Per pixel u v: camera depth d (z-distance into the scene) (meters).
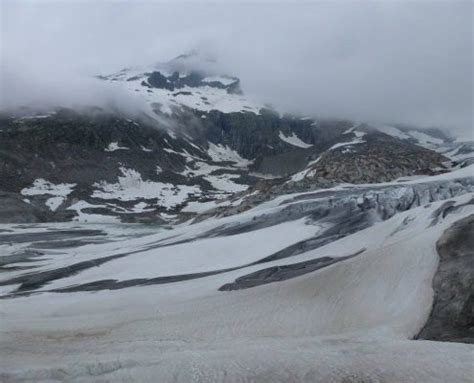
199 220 119.88
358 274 39.59
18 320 38.34
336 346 27.62
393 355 25.09
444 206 58.31
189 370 23.83
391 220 59.22
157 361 25.08
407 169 133.12
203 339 31.95
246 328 34.09
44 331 34.41
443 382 21.73
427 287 35.31
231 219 83.56
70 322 37.38
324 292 38.47
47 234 113.75
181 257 63.41
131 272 58.94
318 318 35.06
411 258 39.41
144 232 119.25
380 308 35.00
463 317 31.16
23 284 58.12
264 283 44.72
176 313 38.50
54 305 43.75
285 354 25.72
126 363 24.86
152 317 37.88
